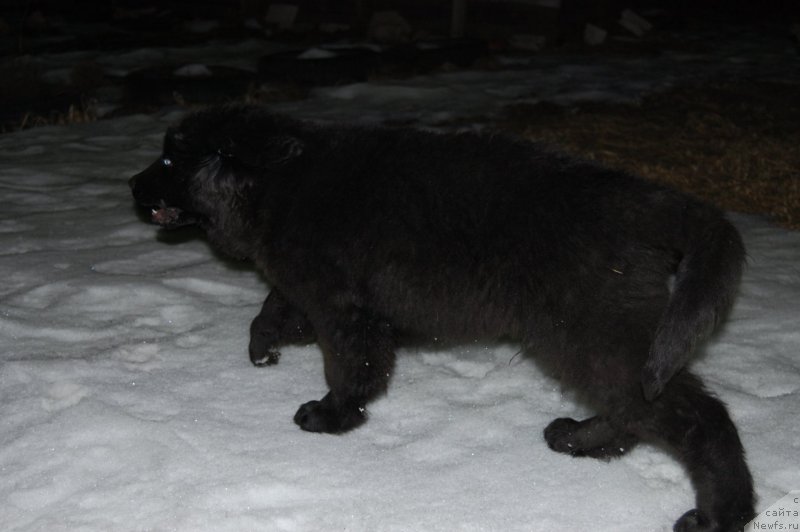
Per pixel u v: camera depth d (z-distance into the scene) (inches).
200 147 71.1
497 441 70.3
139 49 216.8
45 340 81.8
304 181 69.7
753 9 340.2
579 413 73.3
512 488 65.8
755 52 248.2
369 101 170.6
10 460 67.2
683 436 61.8
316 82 183.9
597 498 65.1
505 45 233.6
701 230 62.2
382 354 70.8
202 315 86.6
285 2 257.3
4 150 135.0
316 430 70.7
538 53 230.8
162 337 82.7
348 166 69.4
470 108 163.9
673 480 67.2
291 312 77.0
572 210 64.1
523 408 73.7
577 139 139.6
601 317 62.7
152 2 276.4
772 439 70.4
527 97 175.2
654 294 62.9
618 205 63.8
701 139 143.3
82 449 67.9
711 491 61.2
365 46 208.1
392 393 75.6
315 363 79.4
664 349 59.6
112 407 72.2
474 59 211.5
